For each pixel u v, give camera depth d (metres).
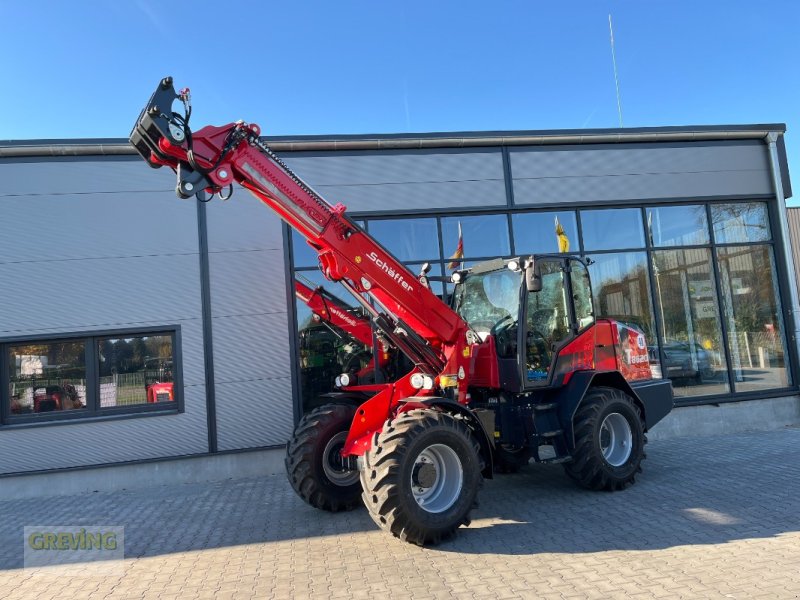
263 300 8.20
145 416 7.75
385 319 5.62
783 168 10.07
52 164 7.88
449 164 8.99
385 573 4.11
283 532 5.26
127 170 8.04
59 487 7.46
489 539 4.71
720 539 4.40
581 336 6.43
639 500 5.62
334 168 8.66
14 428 7.44
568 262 6.46
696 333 9.62
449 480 4.80
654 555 4.15
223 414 7.94
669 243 9.73
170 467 7.75
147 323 7.91
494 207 9.06
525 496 5.99
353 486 5.78
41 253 7.76
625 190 9.55
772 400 9.60
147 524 5.80
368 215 8.70
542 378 5.96
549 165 9.33
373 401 5.23
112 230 7.94
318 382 8.27
